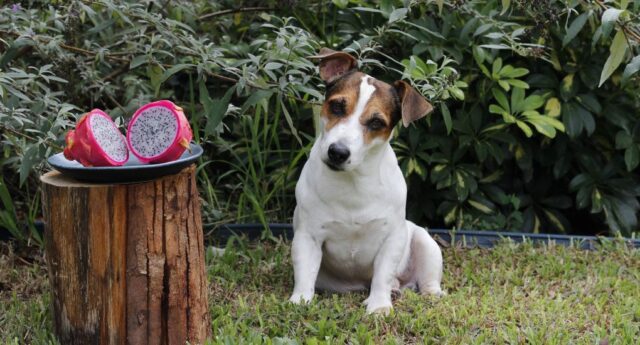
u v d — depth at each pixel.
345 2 2.80
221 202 2.96
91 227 2.16
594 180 2.97
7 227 2.72
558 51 2.91
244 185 2.86
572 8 2.62
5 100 2.49
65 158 2.21
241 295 2.47
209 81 3.03
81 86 2.77
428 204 2.99
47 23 2.75
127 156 2.19
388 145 2.42
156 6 2.87
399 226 2.44
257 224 2.85
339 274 2.52
